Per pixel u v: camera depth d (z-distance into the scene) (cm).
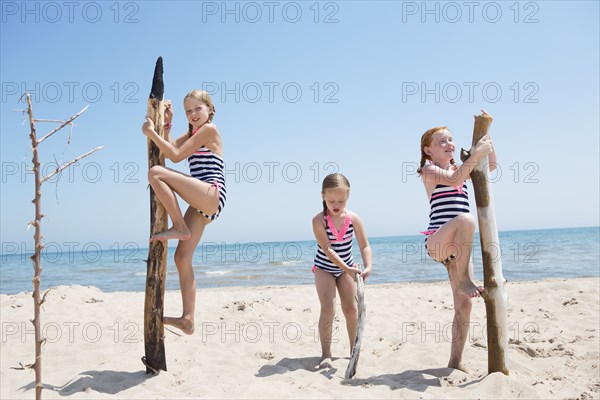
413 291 903
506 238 5888
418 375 383
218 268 2023
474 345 477
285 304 759
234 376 389
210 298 837
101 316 653
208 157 387
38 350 255
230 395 333
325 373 400
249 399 324
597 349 451
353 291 441
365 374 400
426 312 701
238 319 625
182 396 332
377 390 345
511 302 731
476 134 357
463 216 355
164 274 383
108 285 1480
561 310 656
